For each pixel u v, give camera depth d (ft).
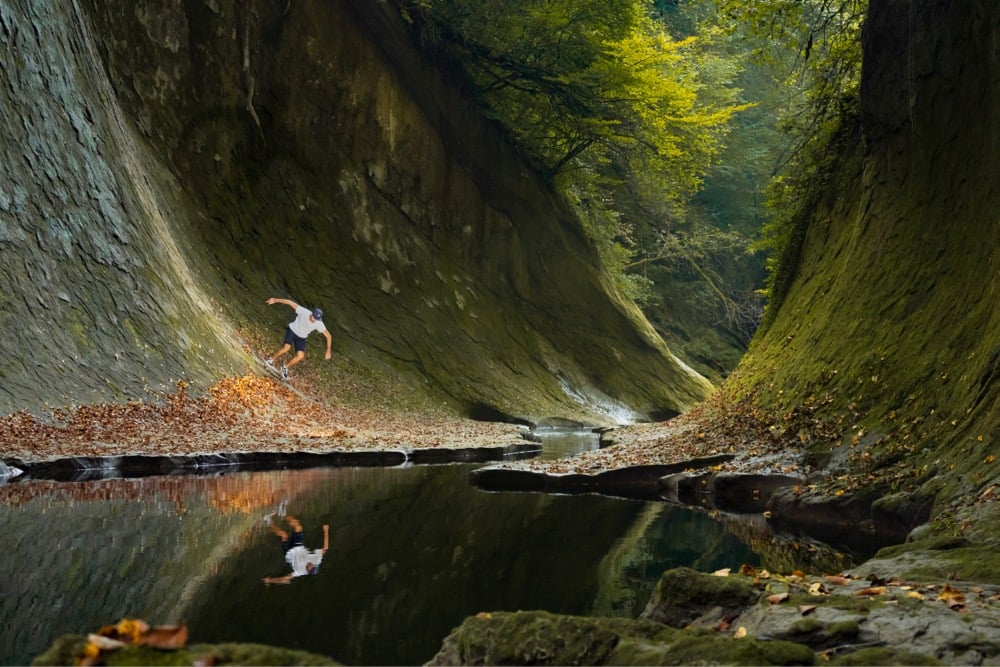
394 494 38.58
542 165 129.29
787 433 45.91
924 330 40.47
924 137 46.60
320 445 56.18
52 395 50.44
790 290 70.03
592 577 23.29
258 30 95.61
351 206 100.32
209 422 58.18
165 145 87.10
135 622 8.80
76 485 38.14
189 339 64.59
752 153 187.11
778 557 26.81
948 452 31.99
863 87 52.11
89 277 58.29
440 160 111.34
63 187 59.41
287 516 31.19
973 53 43.68
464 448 59.88
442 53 114.01
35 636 16.34
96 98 68.03
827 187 68.69
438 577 22.53
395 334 96.63
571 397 111.96
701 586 16.89
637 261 178.29
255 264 89.20
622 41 118.11
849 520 33.58
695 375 137.08
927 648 13.33
